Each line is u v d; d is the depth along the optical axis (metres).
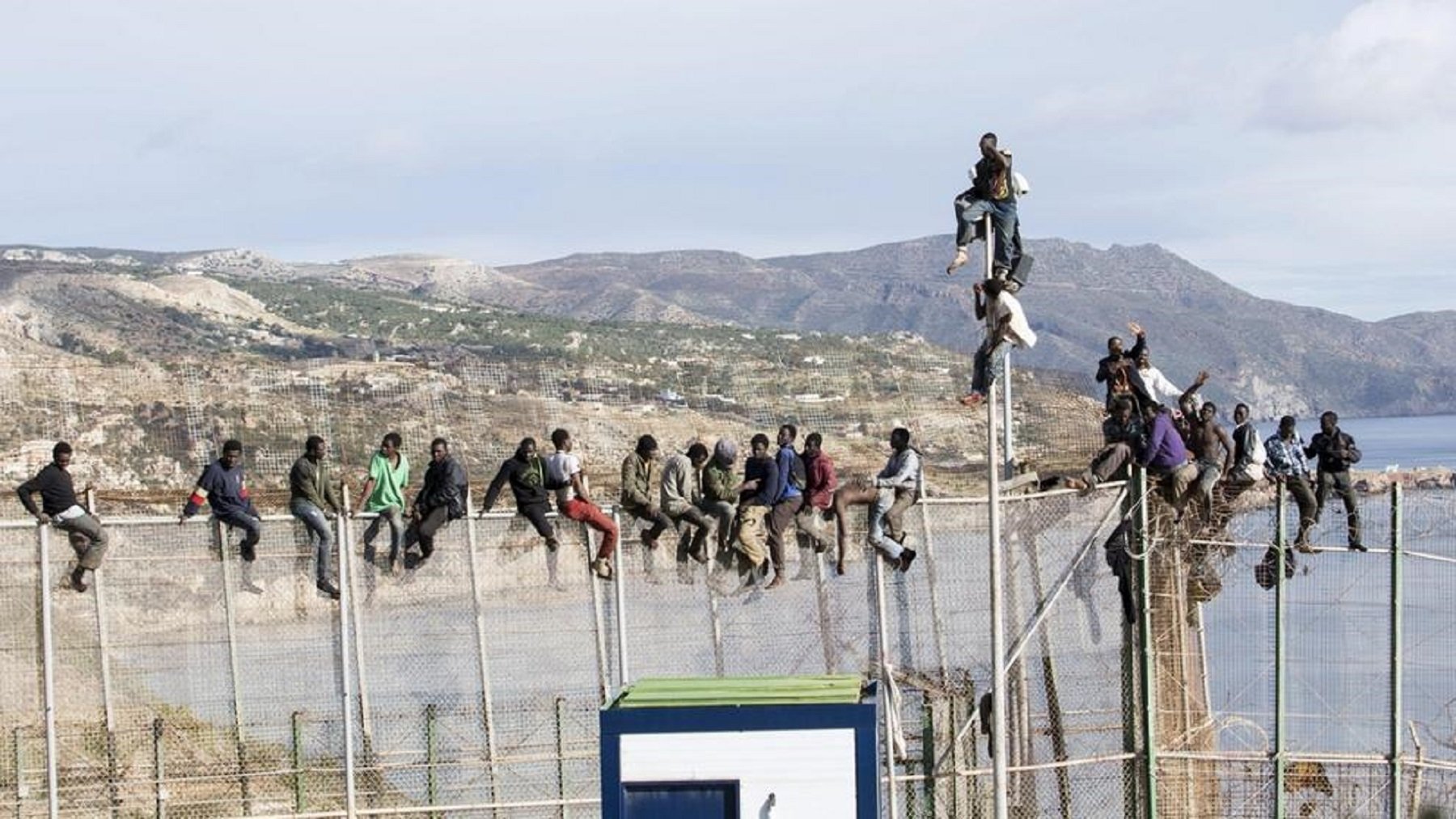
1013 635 33.16
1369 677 35.19
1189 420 33.84
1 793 32.06
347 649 32.53
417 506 33.50
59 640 33.41
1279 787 32.12
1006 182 27.97
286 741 33.78
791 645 33.41
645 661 33.69
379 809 32.28
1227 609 36.06
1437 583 35.53
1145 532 31.80
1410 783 32.72
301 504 33.16
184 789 33.41
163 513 37.12
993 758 27.67
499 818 33.22
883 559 33.16
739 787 24.88
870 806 24.83
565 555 34.00
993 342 27.41
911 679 33.25
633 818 25.00
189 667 33.47
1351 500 33.00
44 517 31.97
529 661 33.72
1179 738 32.72
